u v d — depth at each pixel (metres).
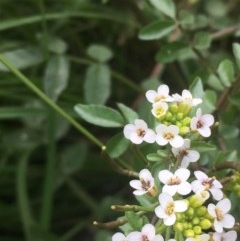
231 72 0.33
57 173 0.40
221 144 0.33
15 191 0.42
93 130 0.43
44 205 0.38
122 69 0.44
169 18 0.37
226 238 0.27
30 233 0.38
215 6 0.41
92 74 0.37
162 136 0.28
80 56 0.43
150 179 0.28
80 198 0.41
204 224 0.27
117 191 0.43
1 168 0.40
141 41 0.43
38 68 0.41
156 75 0.41
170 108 0.29
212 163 0.31
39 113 0.38
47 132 0.40
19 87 0.40
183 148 0.28
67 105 0.40
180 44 0.34
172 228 0.28
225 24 0.40
